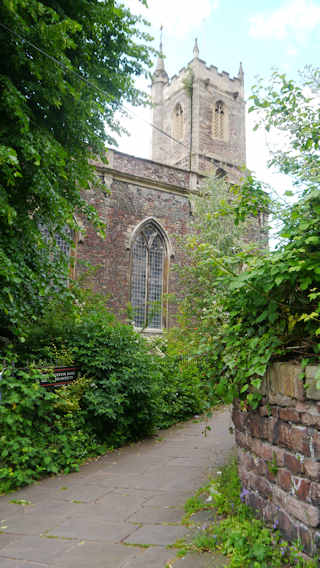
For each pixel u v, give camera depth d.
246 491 3.40
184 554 2.84
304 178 3.49
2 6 5.37
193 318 9.99
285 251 2.78
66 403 5.80
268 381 3.04
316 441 2.46
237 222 3.78
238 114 34.34
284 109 3.84
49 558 2.91
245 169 3.61
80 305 8.73
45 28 5.70
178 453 6.12
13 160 4.97
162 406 8.20
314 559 2.39
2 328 7.18
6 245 6.20
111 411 6.18
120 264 18.77
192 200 17.86
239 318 3.55
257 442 3.27
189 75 32.22
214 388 3.80
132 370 6.84
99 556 2.91
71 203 7.73
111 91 8.45
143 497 4.21
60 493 4.41
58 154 6.38
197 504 3.77
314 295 2.57
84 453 5.75
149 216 19.95
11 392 5.14
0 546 3.13
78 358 6.80
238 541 2.79
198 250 3.82
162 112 36.06
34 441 5.23
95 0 7.35
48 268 7.27
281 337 3.06
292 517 2.68
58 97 6.58
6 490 4.46
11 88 5.57
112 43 8.22
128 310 10.92
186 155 31.56
